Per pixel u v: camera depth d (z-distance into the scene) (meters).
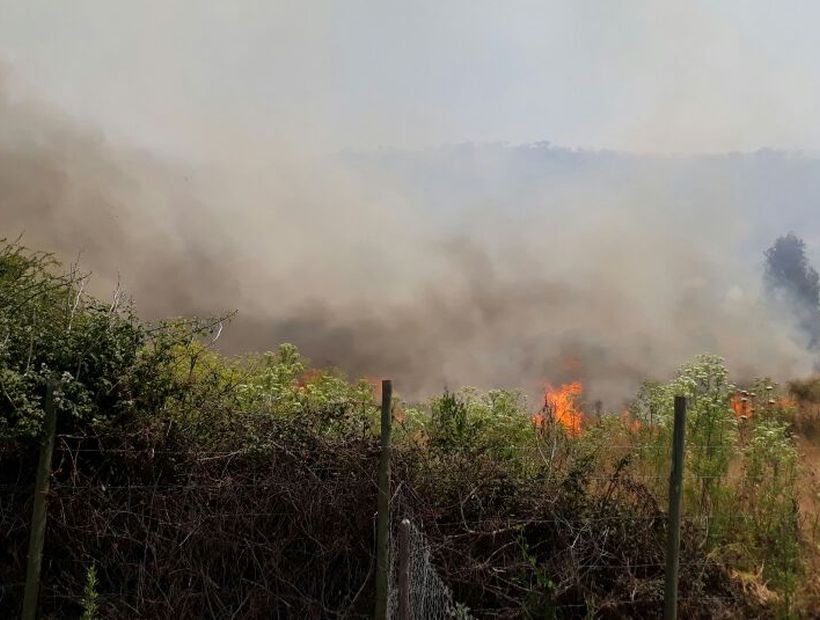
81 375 6.03
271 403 7.07
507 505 6.16
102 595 5.61
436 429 6.91
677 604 5.55
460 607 5.21
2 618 5.56
